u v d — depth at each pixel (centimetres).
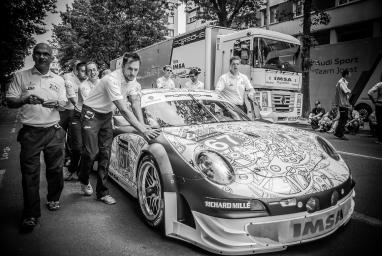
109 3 2212
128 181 349
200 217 232
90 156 357
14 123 1385
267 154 254
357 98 1352
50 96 300
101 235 278
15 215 330
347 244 249
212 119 353
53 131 314
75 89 510
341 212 251
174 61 1169
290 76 942
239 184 224
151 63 1420
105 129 364
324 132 1028
